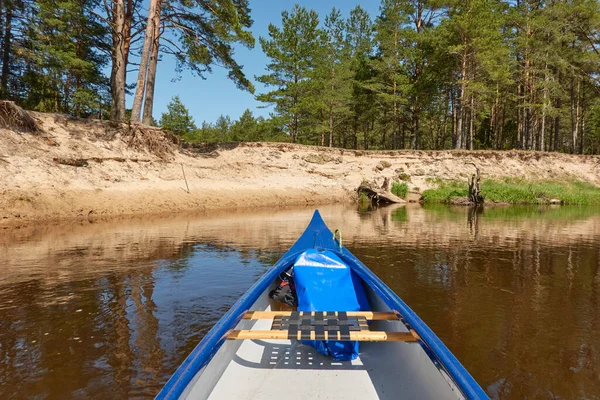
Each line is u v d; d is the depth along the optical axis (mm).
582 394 3078
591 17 29797
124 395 3008
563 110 39031
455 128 38188
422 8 36219
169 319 4629
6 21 24562
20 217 12836
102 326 4406
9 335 4160
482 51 28953
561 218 16688
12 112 16312
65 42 25828
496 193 26578
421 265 7590
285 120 37594
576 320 4699
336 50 40312
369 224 14188
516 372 3430
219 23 20547
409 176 30000
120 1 20844
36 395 3012
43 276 6543
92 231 11367
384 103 40062
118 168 18141
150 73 21703
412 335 2828
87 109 31266
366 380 2861
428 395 2531
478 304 5285
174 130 52000
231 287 5965
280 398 2627
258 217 15844
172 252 8578
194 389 2168
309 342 3420
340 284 3898
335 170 29219
